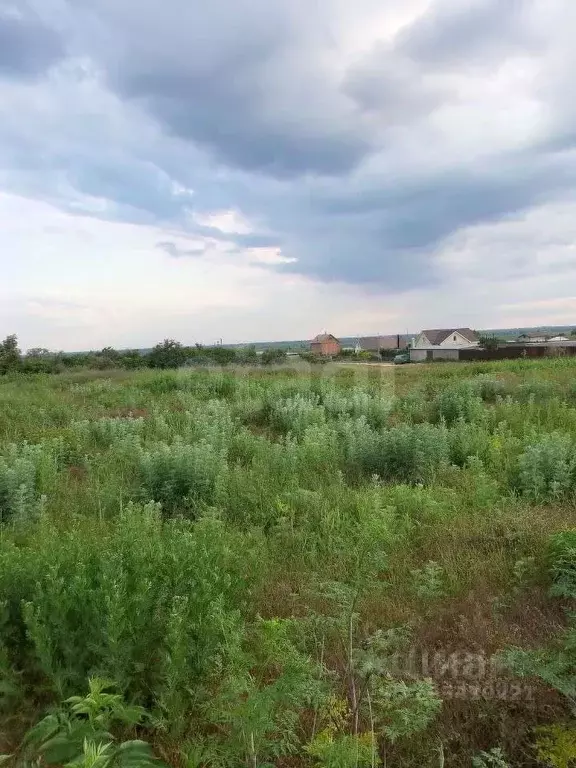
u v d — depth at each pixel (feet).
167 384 59.36
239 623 11.19
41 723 8.03
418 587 13.71
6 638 10.66
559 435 26.17
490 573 14.75
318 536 17.33
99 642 10.07
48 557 11.91
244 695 9.77
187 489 22.11
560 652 10.26
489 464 24.64
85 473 26.14
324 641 11.55
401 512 19.25
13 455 25.26
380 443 25.81
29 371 88.48
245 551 15.35
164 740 9.19
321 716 9.35
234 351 97.30
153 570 11.63
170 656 9.58
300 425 35.01
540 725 9.46
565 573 13.55
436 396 42.22
